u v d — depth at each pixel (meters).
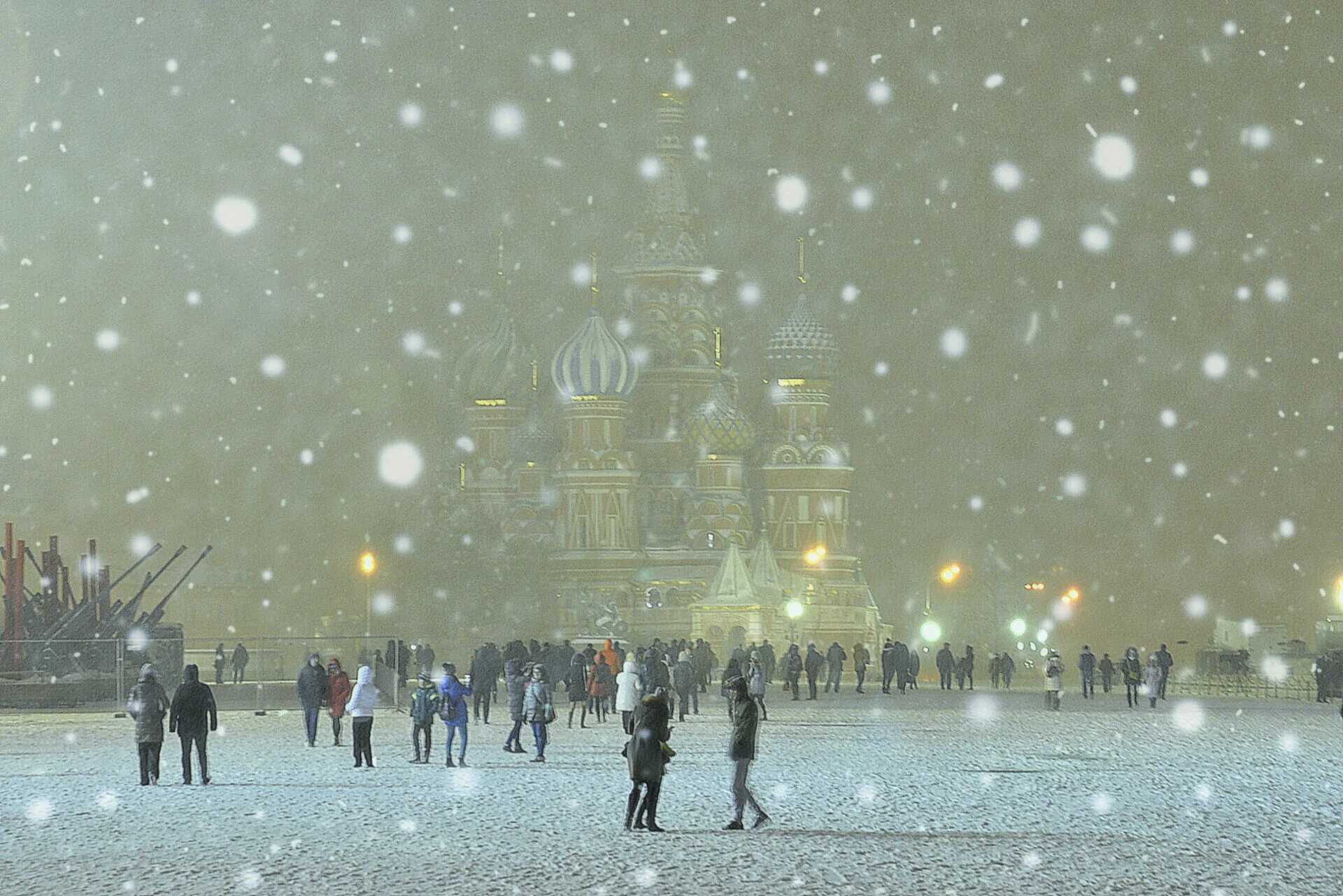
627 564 197.62
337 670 51.09
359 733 42.72
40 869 24.55
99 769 42.12
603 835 28.30
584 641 181.00
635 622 195.12
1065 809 32.38
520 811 32.03
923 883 22.98
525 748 50.16
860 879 23.39
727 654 176.00
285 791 36.16
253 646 92.06
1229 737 54.62
